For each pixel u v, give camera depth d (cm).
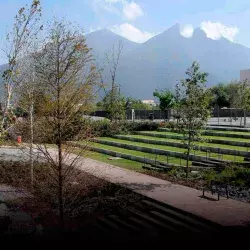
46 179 1662
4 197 1914
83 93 1486
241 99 4550
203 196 1672
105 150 3222
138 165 2603
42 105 1438
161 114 5378
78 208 1661
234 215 1373
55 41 1442
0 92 1873
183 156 2666
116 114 4425
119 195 1762
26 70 1930
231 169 2114
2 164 2177
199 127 2102
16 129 1838
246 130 3425
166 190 1806
